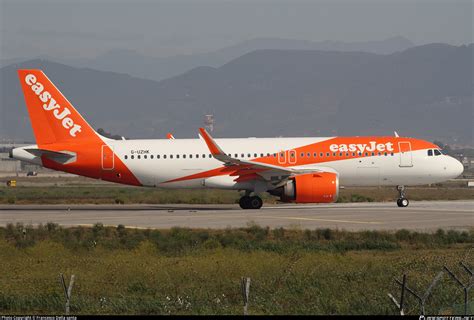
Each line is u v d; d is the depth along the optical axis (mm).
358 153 182500
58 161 187250
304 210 178375
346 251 113875
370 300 73500
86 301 74562
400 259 98188
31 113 186625
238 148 184000
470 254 103938
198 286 80500
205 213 172500
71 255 107125
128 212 180000
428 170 184000
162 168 186625
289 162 182375
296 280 81562
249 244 116625
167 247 114875
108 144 187625
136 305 72062
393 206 191625
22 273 90812
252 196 184375
